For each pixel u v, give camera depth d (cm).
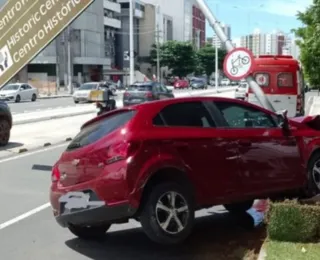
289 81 1812
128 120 613
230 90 7231
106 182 584
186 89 8181
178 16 14038
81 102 4244
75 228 674
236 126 683
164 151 606
